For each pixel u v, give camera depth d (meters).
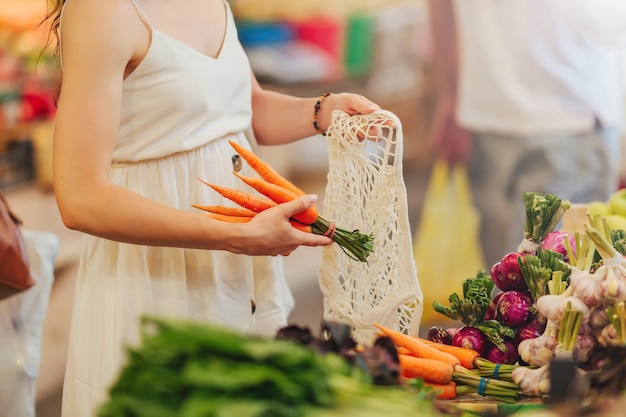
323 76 4.88
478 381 1.45
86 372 1.68
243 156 1.63
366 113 1.71
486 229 3.46
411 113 4.64
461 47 3.22
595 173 3.15
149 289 1.63
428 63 4.23
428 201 3.55
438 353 1.48
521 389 1.42
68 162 1.48
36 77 3.91
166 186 1.60
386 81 4.99
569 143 3.11
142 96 1.56
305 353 1.05
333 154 1.70
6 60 3.87
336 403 1.06
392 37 4.96
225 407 0.98
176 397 1.01
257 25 4.93
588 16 2.92
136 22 1.52
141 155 1.58
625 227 1.82
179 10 1.62
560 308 1.41
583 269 1.50
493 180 3.32
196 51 1.61
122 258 1.63
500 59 3.12
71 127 1.47
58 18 1.65
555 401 1.19
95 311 1.66
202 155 1.63
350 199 1.69
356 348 1.31
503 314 1.52
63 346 3.36
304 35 4.93
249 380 1.00
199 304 1.66
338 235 1.58
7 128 3.78
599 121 3.09
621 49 2.98
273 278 1.84
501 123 3.18
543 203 1.60
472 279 1.60
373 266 1.65
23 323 2.05
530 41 3.04
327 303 1.76
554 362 1.20
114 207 1.48
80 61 1.48
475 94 3.22
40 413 3.02
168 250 1.63
